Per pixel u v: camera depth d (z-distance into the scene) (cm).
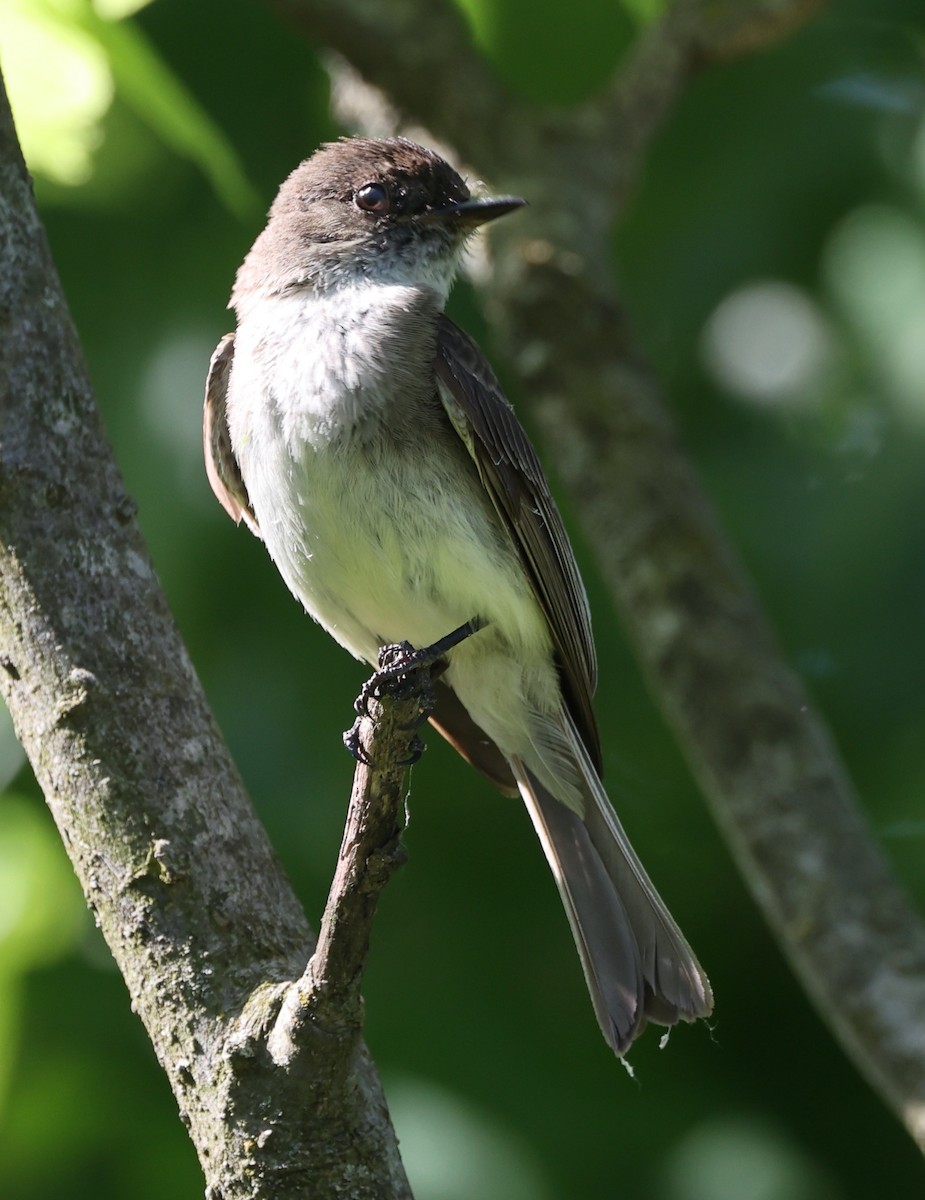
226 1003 557
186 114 987
